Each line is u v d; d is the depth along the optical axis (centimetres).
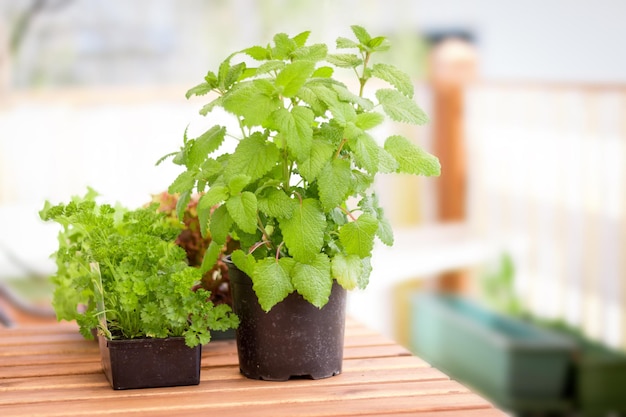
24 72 739
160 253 164
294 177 180
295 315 164
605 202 515
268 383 165
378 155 161
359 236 160
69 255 177
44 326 217
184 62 777
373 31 810
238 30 779
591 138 518
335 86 164
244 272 164
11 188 501
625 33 768
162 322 160
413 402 153
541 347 367
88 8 752
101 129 512
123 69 766
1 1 721
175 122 518
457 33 823
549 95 534
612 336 504
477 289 534
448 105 557
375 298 510
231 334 199
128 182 516
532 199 539
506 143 552
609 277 517
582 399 375
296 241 157
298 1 776
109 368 164
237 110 157
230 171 160
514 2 805
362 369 174
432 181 561
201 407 150
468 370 395
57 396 157
